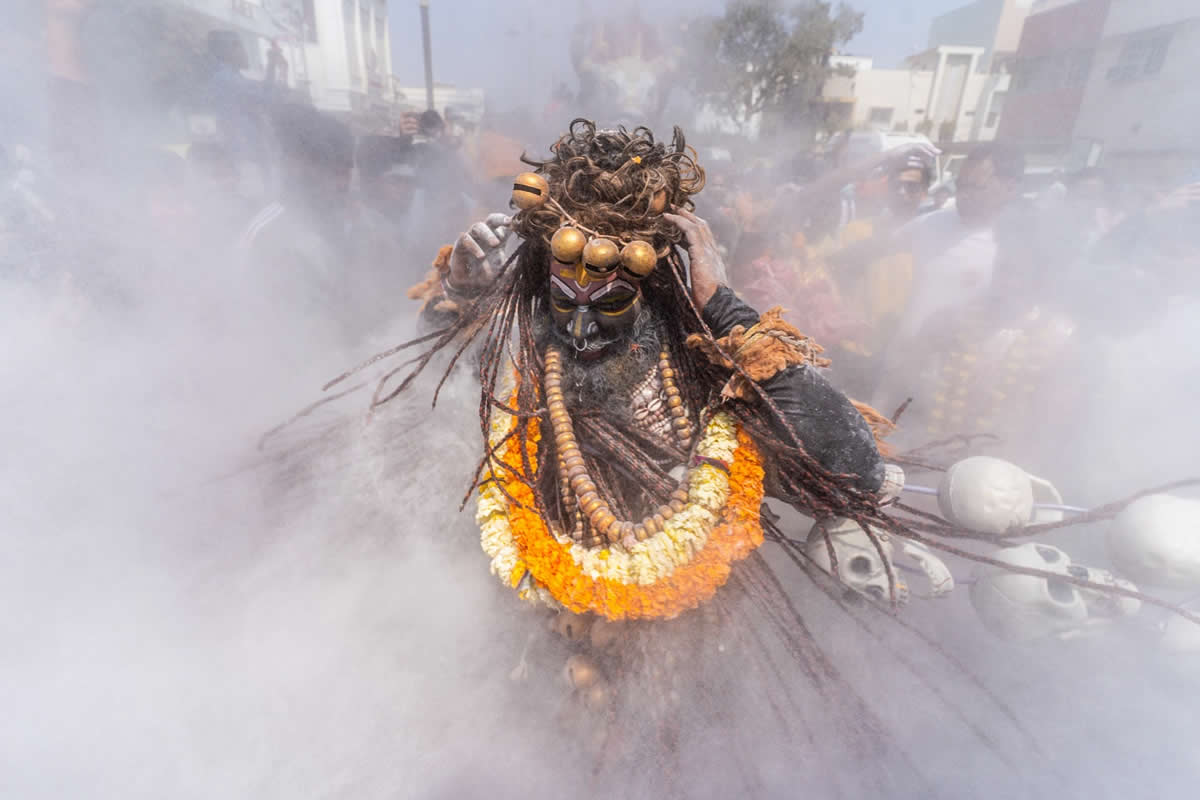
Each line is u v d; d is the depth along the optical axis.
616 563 1.23
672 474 1.36
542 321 1.41
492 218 1.54
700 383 1.38
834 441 1.23
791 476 1.34
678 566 1.23
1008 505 1.42
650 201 1.18
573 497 1.34
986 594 1.49
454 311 1.70
